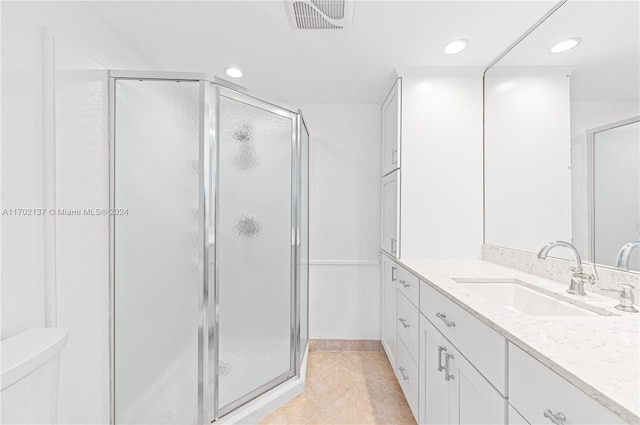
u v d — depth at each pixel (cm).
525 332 81
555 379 65
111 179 144
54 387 96
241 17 149
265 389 178
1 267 98
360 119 261
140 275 148
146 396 148
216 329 153
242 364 167
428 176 205
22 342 95
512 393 81
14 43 102
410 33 161
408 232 205
